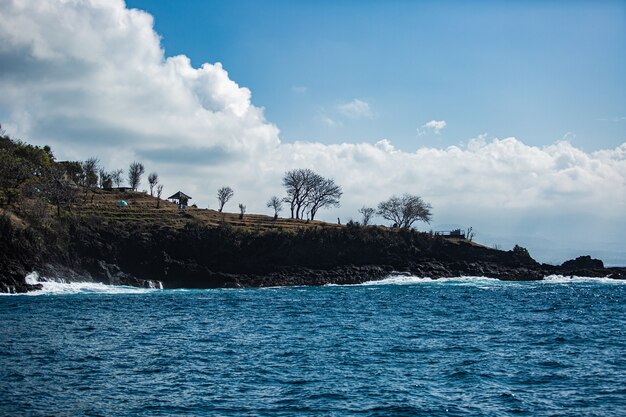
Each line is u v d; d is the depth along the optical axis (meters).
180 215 160.38
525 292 107.31
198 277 130.00
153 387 32.97
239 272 135.62
